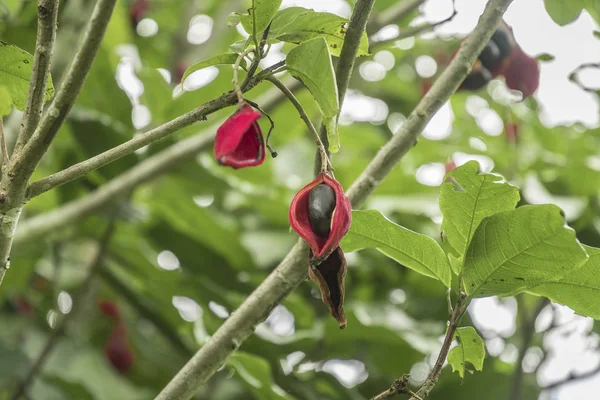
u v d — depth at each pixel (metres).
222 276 1.89
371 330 1.66
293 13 1.24
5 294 1.88
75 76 1.21
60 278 2.04
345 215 1.20
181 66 2.25
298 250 1.32
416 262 1.30
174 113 1.87
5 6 1.65
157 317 1.85
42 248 1.80
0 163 1.48
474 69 1.41
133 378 2.02
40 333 1.92
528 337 1.64
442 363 1.25
